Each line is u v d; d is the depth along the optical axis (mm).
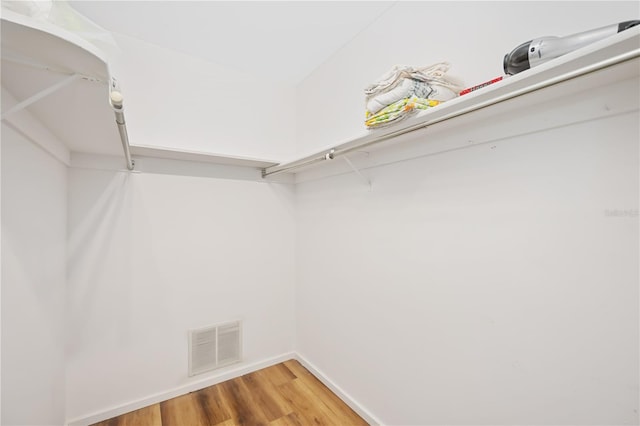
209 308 2000
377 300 1587
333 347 1928
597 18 833
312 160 1703
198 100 1967
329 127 2012
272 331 2270
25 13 574
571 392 880
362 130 1729
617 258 792
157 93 1822
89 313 1606
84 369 1587
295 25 1665
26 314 1006
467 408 1159
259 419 1630
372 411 1601
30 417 1038
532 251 965
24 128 951
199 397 1837
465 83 1188
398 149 1459
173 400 1804
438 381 1268
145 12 1522
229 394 1869
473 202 1137
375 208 1609
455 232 1202
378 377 1572
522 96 849
